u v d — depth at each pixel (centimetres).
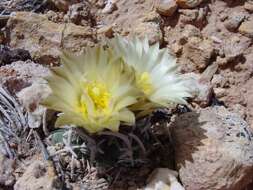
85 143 21
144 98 20
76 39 27
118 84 20
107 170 22
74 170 22
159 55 22
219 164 21
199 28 30
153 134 23
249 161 21
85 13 29
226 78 27
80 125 20
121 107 20
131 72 20
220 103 27
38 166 21
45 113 23
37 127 23
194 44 28
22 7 29
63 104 20
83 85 20
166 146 23
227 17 30
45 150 22
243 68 28
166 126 23
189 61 28
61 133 23
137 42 23
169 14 29
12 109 24
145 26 28
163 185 21
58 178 21
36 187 21
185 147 22
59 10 29
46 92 23
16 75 25
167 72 22
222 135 22
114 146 21
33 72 25
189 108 25
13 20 27
